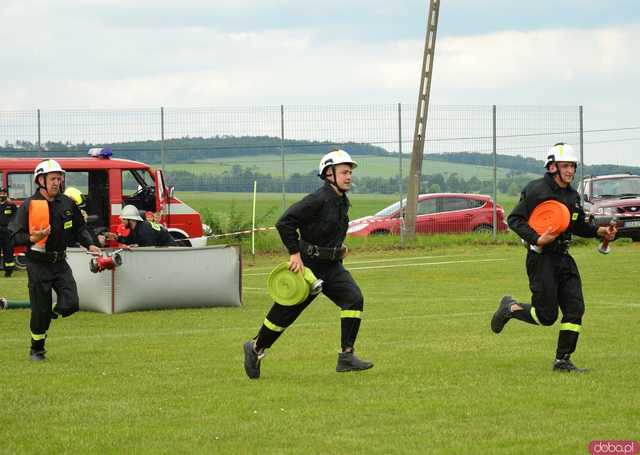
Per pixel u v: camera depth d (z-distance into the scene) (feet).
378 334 60.49
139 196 128.06
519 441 33.88
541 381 44.29
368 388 43.24
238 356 53.01
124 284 74.59
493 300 81.46
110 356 53.36
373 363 49.78
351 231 151.12
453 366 48.60
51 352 55.01
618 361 49.67
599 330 61.31
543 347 54.60
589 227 46.96
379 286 95.81
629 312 71.20
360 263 126.11
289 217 44.96
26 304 77.66
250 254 143.84
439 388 42.98
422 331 61.77
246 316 72.49
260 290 93.50
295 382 44.91
